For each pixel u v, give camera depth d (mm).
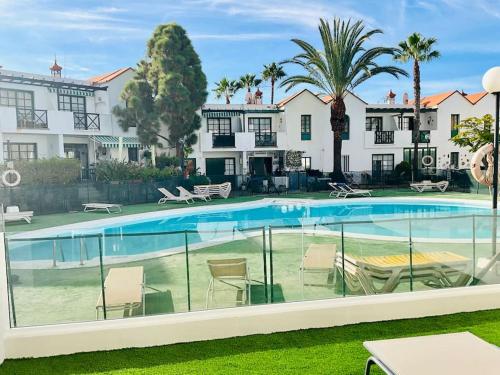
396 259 6516
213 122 32781
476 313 5641
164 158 28234
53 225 15477
